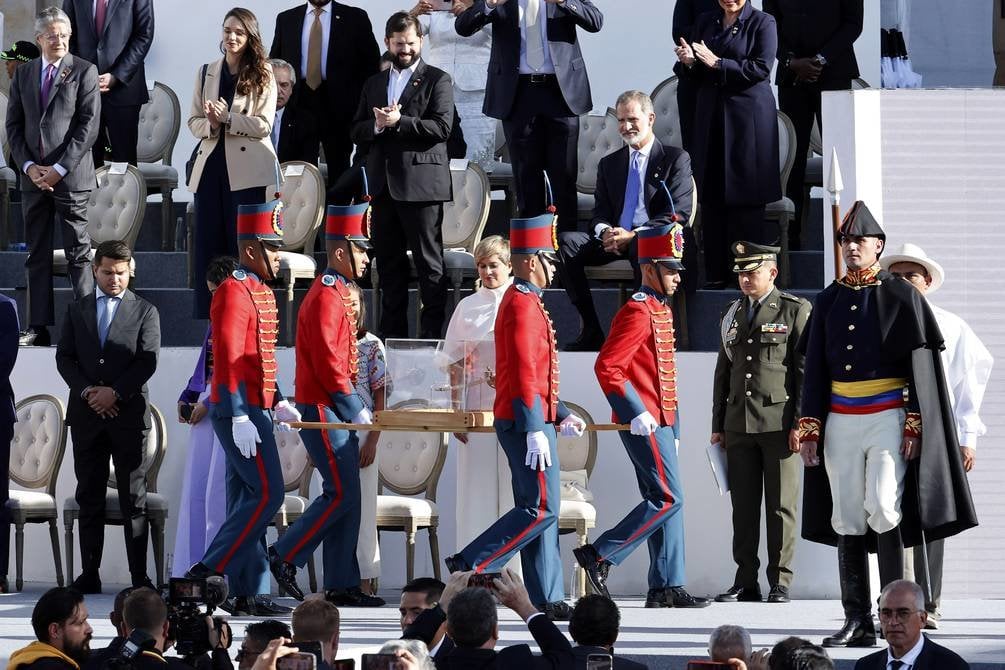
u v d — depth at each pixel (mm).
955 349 29594
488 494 30406
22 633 26828
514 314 28438
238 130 37219
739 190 37781
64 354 34188
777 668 17891
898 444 25672
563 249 37094
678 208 36719
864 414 25781
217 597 19719
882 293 25953
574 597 31953
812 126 41406
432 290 37875
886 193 33719
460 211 40656
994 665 22938
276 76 41094
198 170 37688
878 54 47094
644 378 30609
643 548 35219
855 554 25938
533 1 38844
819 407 26281
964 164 33625
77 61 38781
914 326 25547
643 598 34062
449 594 19734
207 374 33000
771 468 32594
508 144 39281
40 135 38344
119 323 34000
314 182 40219
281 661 16266
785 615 29750
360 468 32344
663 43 49750
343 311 30562
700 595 34844
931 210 33656
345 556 30828
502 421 28625
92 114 38656
